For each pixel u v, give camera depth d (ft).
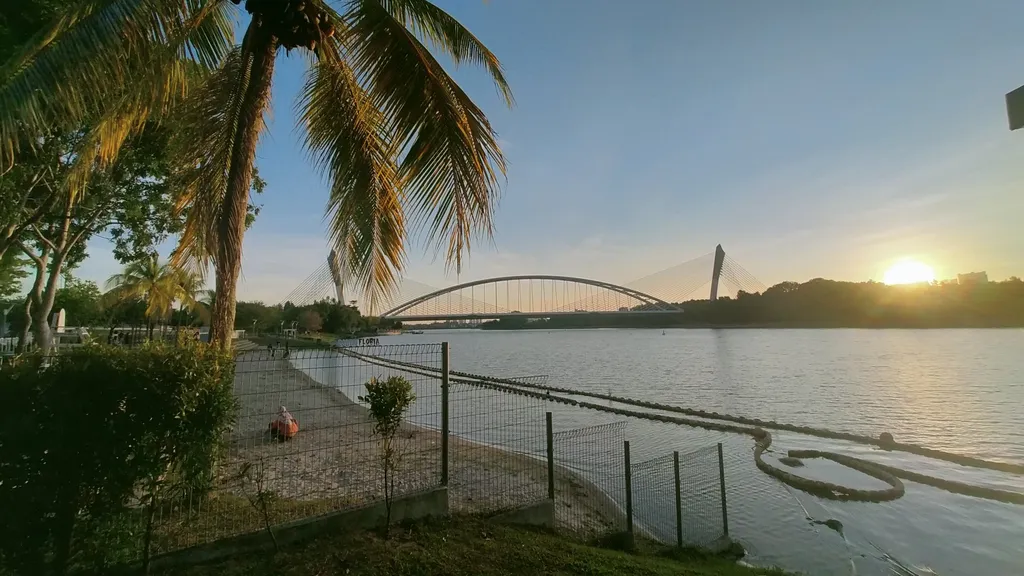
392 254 20.08
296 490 16.79
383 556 12.97
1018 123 7.93
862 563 28.43
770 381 118.52
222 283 16.37
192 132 20.16
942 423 72.33
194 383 10.76
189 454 10.77
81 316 155.12
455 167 17.52
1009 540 32.17
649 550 21.80
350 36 18.24
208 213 19.20
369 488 18.58
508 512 17.89
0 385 9.32
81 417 9.80
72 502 9.91
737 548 26.81
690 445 55.98
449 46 20.24
